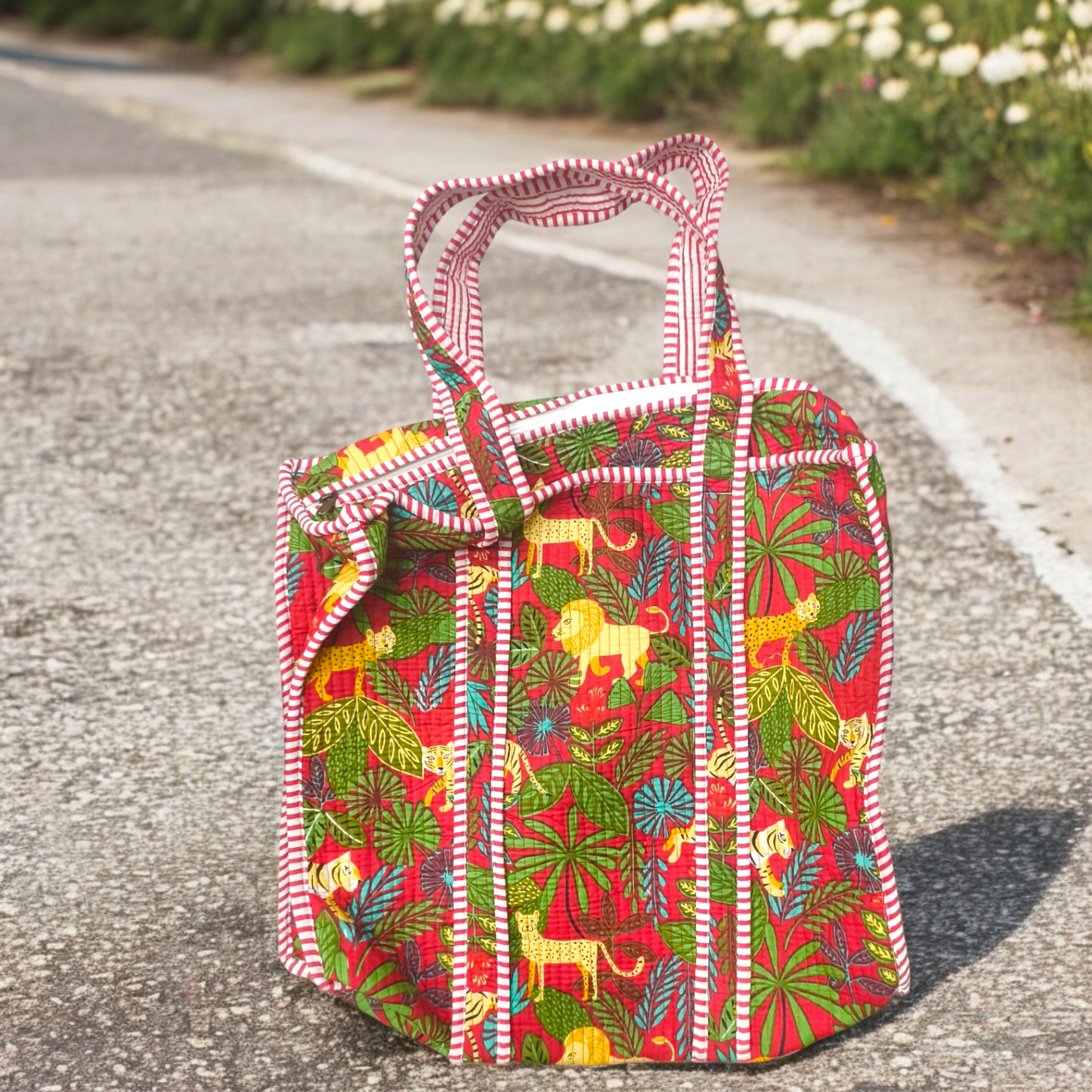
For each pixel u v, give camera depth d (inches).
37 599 144.3
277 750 115.8
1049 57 311.4
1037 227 274.4
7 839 103.2
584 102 490.9
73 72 674.8
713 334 78.4
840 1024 77.7
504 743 76.8
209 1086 77.4
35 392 206.5
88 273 278.5
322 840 77.2
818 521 78.0
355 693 76.9
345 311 247.1
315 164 399.2
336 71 639.1
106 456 182.2
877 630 78.9
